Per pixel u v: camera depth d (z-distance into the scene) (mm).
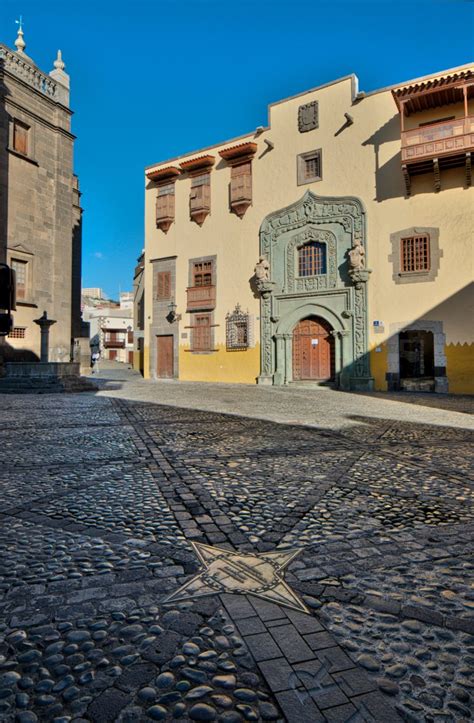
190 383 22281
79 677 1844
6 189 20156
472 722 1603
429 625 2199
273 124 22359
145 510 3863
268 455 6004
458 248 17547
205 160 23906
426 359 24938
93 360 45469
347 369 19609
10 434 7465
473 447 6582
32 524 3537
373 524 3555
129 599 2441
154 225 26578
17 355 20562
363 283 19406
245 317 22969
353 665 1903
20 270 21047
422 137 17297
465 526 3523
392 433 7820
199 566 2832
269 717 1633
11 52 20484
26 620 2240
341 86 20344
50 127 22422
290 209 21578
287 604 2385
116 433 7594
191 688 1780
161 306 26094
